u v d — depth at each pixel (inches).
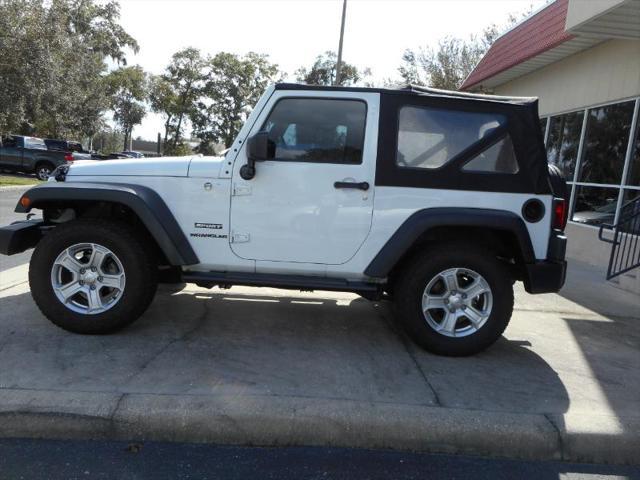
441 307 170.2
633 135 354.9
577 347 191.0
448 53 1094.4
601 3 302.0
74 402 126.1
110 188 163.8
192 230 170.6
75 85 832.3
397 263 178.2
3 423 122.8
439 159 167.8
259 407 128.0
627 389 154.6
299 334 186.5
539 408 138.0
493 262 166.9
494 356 176.2
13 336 168.2
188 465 115.4
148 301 171.8
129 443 122.6
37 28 666.2
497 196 168.2
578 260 406.0
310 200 167.3
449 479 115.5
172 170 169.9
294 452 122.6
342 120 168.1
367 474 115.6
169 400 128.6
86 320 168.1
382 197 166.4
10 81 651.5
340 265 169.5
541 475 119.3
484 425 127.3
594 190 401.4
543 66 485.1
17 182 825.5
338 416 126.6
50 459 115.0
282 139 169.0
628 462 126.6
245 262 171.3
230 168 168.1
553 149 473.4
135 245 166.9
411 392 143.6
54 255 165.8
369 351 173.9
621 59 370.0
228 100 1803.6
